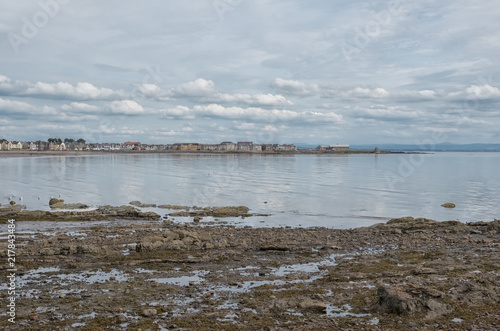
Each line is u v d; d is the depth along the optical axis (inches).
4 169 5595.5
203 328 581.0
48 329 578.6
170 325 585.9
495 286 735.1
